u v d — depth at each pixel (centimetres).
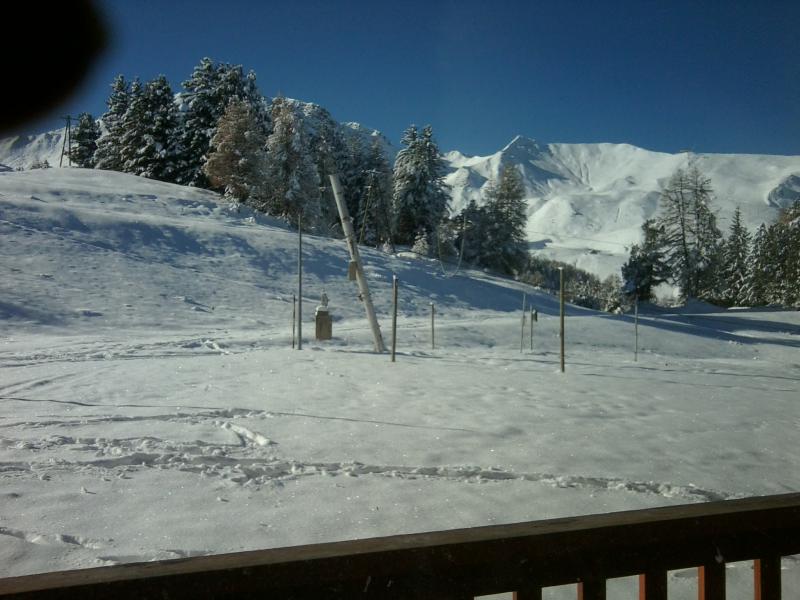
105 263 3647
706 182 7238
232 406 1019
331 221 7050
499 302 4681
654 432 923
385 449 750
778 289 7512
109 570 170
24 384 1243
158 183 6041
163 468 642
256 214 5612
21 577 168
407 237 6844
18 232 3712
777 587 229
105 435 788
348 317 3609
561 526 204
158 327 2872
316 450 738
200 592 168
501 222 6819
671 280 7412
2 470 619
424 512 523
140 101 6944
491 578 194
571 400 1220
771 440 895
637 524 209
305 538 461
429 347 2634
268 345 2352
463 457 722
